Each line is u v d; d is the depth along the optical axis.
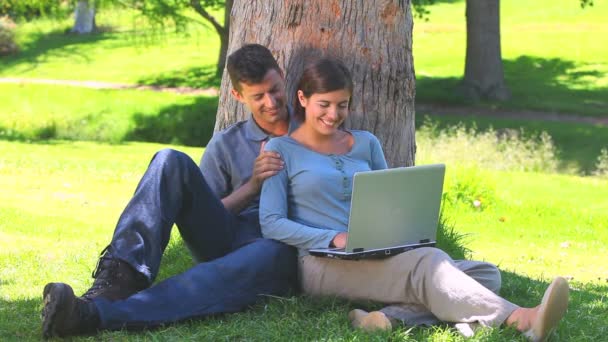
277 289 8.03
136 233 7.50
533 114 46.03
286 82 10.07
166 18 51.59
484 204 21.27
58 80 55.91
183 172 7.79
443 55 57.81
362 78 10.16
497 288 7.91
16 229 15.38
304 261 7.99
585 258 17.53
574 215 21.14
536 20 65.00
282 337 7.31
